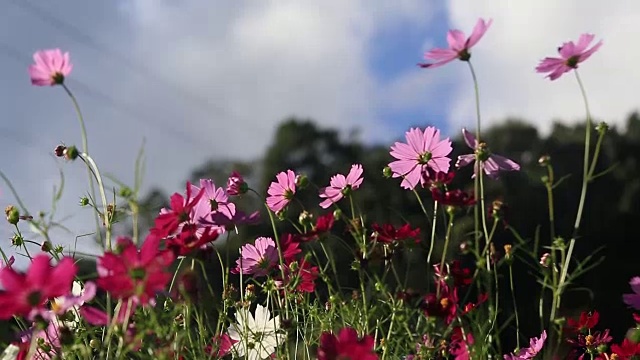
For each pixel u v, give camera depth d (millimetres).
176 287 1437
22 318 1503
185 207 1400
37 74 1427
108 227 1419
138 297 1281
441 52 1448
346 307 1532
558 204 6660
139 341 1348
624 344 1610
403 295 1461
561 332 1500
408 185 1604
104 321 1345
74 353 1421
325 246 1603
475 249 1459
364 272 1503
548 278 1473
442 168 1604
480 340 1457
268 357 1618
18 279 1283
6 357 1394
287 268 1646
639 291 1628
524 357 1549
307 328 1622
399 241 1508
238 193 1623
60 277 1288
